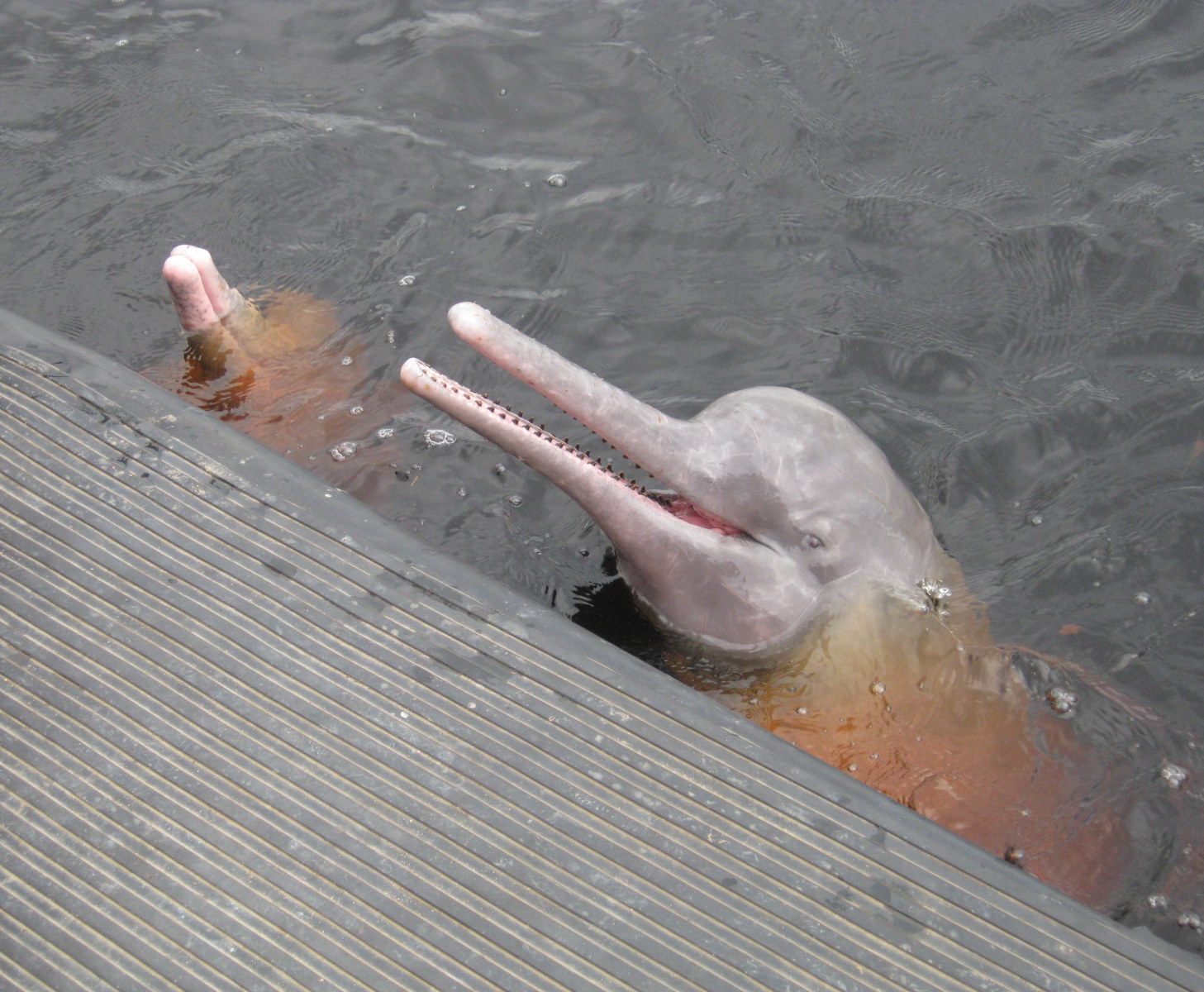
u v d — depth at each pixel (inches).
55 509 134.3
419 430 187.2
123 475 138.3
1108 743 154.0
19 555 129.6
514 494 179.8
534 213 230.2
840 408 196.7
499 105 253.9
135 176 234.7
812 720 156.0
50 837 108.7
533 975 103.7
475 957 104.4
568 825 114.0
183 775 114.0
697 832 114.7
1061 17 271.7
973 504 184.2
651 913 108.6
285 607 128.0
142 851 108.5
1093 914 113.3
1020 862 140.6
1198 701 158.7
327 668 123.4
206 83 256.5
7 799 111.0
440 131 247.3
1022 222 227.5
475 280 216.5
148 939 102.9
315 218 227.3
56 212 226.2
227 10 278.8
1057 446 191.9
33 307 207.5
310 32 272.4
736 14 275.3
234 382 190.2
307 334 202.1
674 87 256.1
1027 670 161.3
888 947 108.4
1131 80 256.1
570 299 214.5
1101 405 197.2
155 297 210.4
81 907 104.3
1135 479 186.7
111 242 220.7
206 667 122.2
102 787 112.5
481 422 144.3
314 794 114.0
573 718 122.1
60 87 254.4
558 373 145.9
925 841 116.8
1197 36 265.0
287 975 101.9
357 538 135.4
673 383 201.2
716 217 230.5
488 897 108.4
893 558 160.7
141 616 125.6
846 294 216.4
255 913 105.5
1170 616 168.6
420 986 102.2
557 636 129.1
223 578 129.8
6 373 147.8
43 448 140.0
